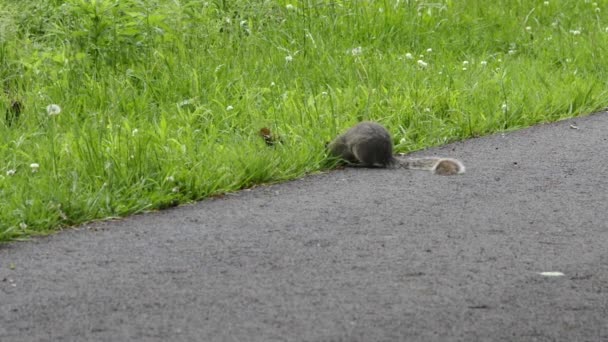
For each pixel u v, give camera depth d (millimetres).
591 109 15750
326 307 7793
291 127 13516
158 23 16078
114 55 15281
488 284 8336
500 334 7309
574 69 17984
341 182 11734
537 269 8742
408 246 9344
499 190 11375
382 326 7422
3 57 15062
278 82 15438
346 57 16703
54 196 10336
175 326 7422
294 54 16516
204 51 16234
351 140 12438
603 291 8219
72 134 12430
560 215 10438
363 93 15102
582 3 21859
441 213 10453
